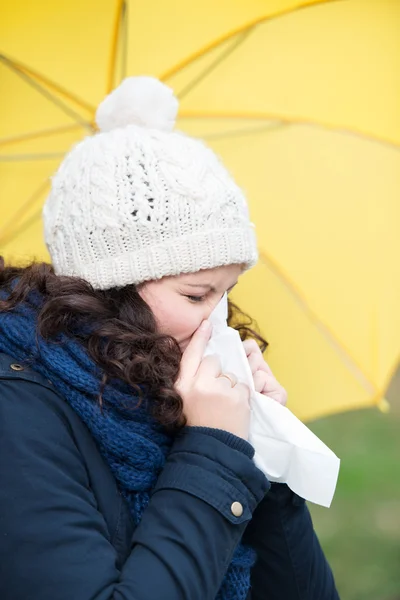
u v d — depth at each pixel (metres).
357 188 3.31
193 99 3.25
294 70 3.31
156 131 2.21
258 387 2.33
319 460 2.15
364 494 6.40
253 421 2.19
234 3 3.29
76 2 3.26
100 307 2.02
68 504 1.77
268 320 3.26
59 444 1.85
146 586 1.72
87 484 1.90
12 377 1.88
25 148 3.27
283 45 3.30
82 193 2.12
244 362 2.15
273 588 2.40
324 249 3.28
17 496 1.75
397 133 3.35
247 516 1.86
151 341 2.02
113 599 1.70
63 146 3.26
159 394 1.96
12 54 3.23
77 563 1.72
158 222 2.06
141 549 1.79
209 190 2.11
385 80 3.33
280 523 2.40
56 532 1.73
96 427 1.90
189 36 3.27
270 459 2.20
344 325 3.29
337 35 3.31
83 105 3.24
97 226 2.08
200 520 1.81
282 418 2.19
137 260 2.06
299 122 3.30
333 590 2.51
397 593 5.38
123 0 3.24
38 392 1.89
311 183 3.29
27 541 1.72
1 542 1.72
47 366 1.92
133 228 2.06
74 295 2.00
